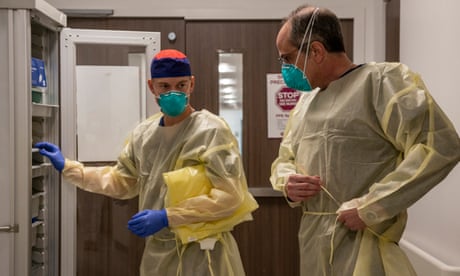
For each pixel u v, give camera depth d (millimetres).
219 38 2932
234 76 2945
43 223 2166
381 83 1301
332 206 1362
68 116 2332
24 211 1835
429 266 1868
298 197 1383
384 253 1309
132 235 2684
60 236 2303
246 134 2953
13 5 1792
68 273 2322
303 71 1404
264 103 2951
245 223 2955
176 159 1707
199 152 1646
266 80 2941
